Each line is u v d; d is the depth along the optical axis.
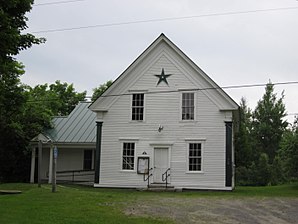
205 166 27.58
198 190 27.39
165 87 28.92
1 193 21.45
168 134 28.42
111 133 29.28
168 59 29.12
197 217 15.17
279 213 16.95
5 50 16.19
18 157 34.62
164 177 28.06
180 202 18.98
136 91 29.28
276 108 70.19
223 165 27.31
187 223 13.98
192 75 28.59
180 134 28.27
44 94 55.75
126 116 29.23
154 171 28.30
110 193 23.36
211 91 28.11
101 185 28.84
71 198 18.28
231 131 27.52
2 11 15.27
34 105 35.62
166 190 26.89
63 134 33.44
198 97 28.30
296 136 35.62
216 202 19.53
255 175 50.56
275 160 51.50
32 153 32.50
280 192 26.73
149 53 29.42
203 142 27.80
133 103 29.28
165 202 18.75
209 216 15.50
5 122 32.66
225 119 27.69
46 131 34.19
